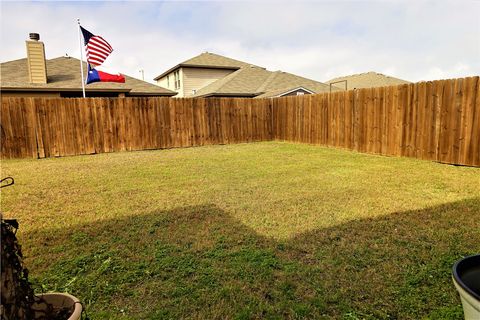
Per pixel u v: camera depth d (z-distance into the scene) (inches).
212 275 96.3
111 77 475.2
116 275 97.8
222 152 372.8
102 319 77.7
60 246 119.7
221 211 155.6
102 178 239.9
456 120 249.1
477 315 49.3
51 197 188.4
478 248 109.3
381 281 91.0
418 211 147.5
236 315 78.5
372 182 205.2
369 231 126.0
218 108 455.8
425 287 88.0
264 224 136.9
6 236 54.7
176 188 203.5
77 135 382.9
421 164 260.4
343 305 81.0
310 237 121.9
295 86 740.0
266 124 490.9
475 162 238.8
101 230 135.0
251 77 826.2
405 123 292.0
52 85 519.8
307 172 241.9
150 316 78.7
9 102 350.9
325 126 393.1
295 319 76.7
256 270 98.3
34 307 63.7
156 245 118.5
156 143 423.8
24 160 346.0
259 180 219.0
